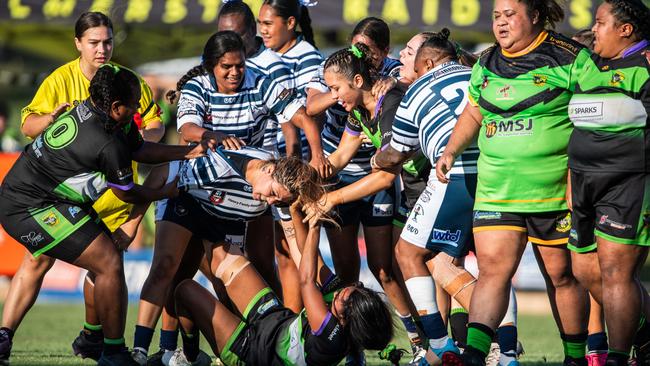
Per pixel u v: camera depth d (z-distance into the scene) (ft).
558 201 59.00
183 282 64.03
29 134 74.79
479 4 131.95
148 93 77.82
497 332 69.41
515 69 57.62
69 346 90.58
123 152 62.85
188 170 67.67
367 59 66.49
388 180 64.95
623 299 57.41
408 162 72.38
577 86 57.00
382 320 57.52
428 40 67.56
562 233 60.34
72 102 76.28
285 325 60.85
